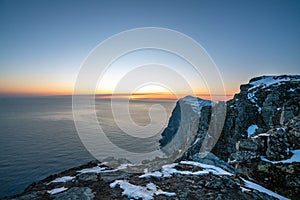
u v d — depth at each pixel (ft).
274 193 32.24
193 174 34.14
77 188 28.32
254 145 48.49
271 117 86.38
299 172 35.42
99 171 38.99
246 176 39.40
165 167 39.52
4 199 25.80
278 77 136.77
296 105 72.13
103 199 24.54
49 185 31.32
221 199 24.50
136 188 27.86
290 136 45.55
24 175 137.80
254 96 108.88
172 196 25.30
